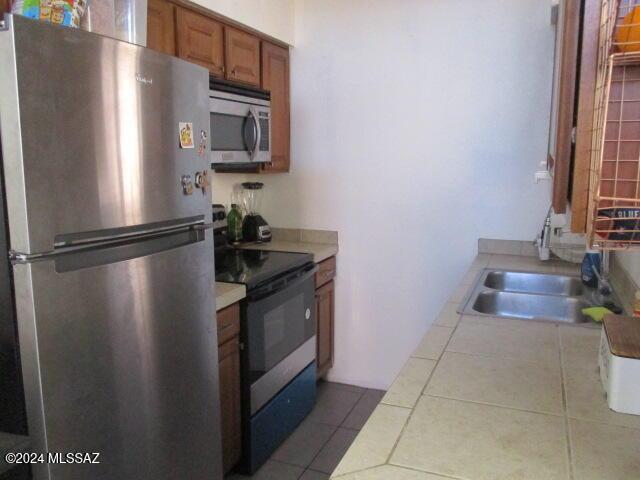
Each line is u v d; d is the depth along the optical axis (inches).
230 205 125.9
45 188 49.0
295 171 126.8
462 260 115.1
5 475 48.7
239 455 91.2
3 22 45.8
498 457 34.7
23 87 46.4
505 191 109.6
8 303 49.8
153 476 64.8
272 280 97.0
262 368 94.5
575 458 34.6
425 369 49.4
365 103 118.0
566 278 89.7
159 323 64.0
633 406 40.6
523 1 102.7
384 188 119.3
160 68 62.2
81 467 54.4
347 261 125.1
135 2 67.2
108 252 56.7
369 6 114.7
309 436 106.3
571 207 33.2
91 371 54.8
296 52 122.4
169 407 66.8
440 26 109.7
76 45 51.2
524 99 105.4
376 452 35.3
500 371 48.9
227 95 97.8
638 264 64.8
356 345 127.3
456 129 111.5
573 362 51.1
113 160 56.1
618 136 30.8
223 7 94.0
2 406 52.0
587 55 30.9
